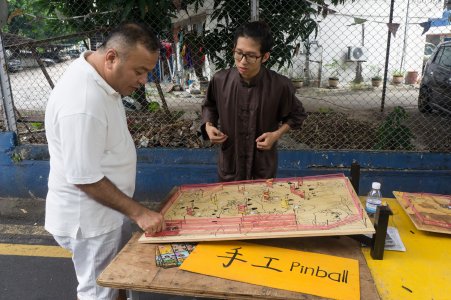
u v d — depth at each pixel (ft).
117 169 5.73
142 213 5.39
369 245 5.35
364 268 4.95
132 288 4.67
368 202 6.54
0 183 13.23
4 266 9.82
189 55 15.20
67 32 14.84
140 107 14.98
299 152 12.27
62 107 5.03
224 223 5.56
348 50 28.37
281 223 5.37
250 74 6.89
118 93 5.45
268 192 6.41
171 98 18.45
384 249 5.43
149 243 5.46
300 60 27.66
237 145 7.61
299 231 5.12
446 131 15.07
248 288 4.53
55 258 10.16
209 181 12.52
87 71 5.11
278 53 14.39
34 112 17.79
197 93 18.51
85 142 4.98
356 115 19.11
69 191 5.63
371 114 19.57
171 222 5.72
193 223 5.65
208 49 14.52
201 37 14.46
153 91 19.38
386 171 11.95
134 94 14.71
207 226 5.54
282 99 7.42
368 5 26.20
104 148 5.34
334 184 6.53
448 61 19.40
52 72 16.14
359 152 12.11
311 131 15.25
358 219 5.29
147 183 12.82
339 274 4.80
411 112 19.79
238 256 5.13
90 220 5.72
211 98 7.90
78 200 5.64
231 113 7.48
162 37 14.71
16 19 14.47
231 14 13.80
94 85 5.11
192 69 18.15
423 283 4.75
